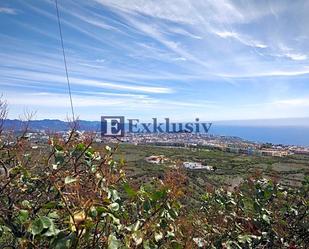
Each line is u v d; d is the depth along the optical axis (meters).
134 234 2.04
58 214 1.93
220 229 3.31
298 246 3.58
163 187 2.47
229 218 3.43
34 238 1.82
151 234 2.33
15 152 2.38
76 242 1.64
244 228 3.49
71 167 2.31
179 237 2.80
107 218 1.90
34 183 2.25
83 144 2.38
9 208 2.11
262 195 3.66
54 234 1.66
